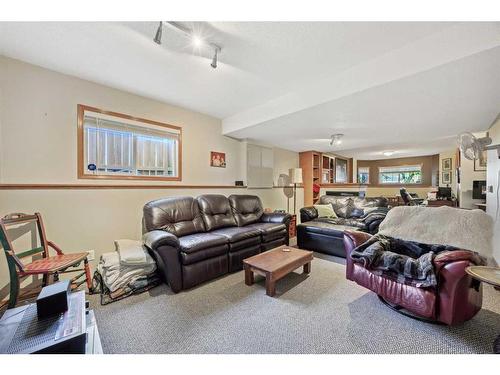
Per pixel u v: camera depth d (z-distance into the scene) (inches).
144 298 81.0
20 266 65.6
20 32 68.5
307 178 238.1
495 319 65.9
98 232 99.6
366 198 170.9
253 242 117.9
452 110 109.0
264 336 59.7
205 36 69.9
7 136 80.7
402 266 67.2
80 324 41.8
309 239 143.3
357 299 79.5
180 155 134.3
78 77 96.8
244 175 173.8
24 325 41.1
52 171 90.1
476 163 161.3
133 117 113.9
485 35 60.0
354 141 189.3
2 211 77.3
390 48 75.4
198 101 125.4
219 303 77.3
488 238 70.8
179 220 112.7
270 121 129.0
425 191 291.4
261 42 72.4
